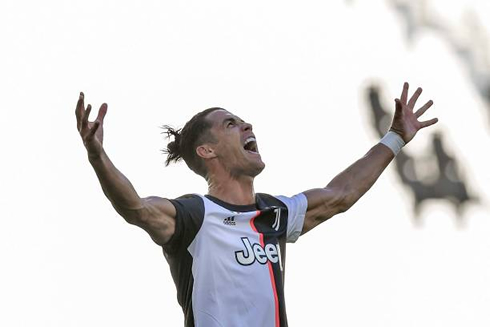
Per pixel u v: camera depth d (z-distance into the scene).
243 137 14.29
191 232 13.04
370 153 15.31
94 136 12.04
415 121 15.48
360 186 14.85
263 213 13.62
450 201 41.12
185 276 13.09
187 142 14.55
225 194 14.00
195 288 12.95
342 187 14.74
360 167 15.06
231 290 12.89
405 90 15.60
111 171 12.30
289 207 13.98
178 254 13.13
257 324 12.84
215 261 12.98
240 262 13.05
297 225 13.98
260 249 13.27
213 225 13.19
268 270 13.16
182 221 13.00
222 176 14.14
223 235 13.20
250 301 12.90
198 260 12.99
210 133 14.30
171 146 15.07
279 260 13.39
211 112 14.59
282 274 13.41
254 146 14.55
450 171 41.34
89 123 12.41
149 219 12.73
